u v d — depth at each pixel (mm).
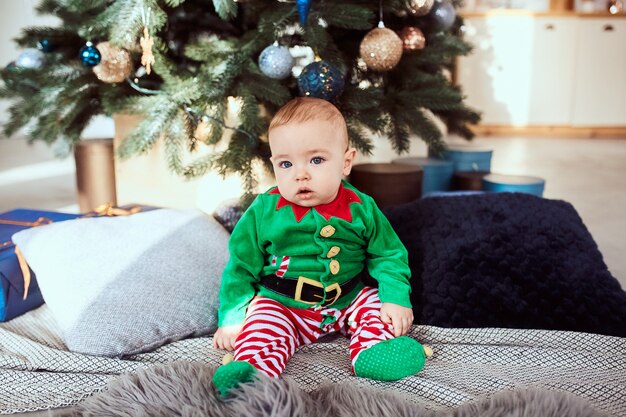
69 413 775
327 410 748
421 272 1095
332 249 948
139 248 1089
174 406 759
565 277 1057
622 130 4035
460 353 969
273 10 1352
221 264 1128
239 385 768
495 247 1103
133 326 968
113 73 1357
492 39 3908
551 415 717
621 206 2115
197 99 1326
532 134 4059
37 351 924
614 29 3871
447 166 1892
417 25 1552
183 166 1602
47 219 1329
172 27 1647
